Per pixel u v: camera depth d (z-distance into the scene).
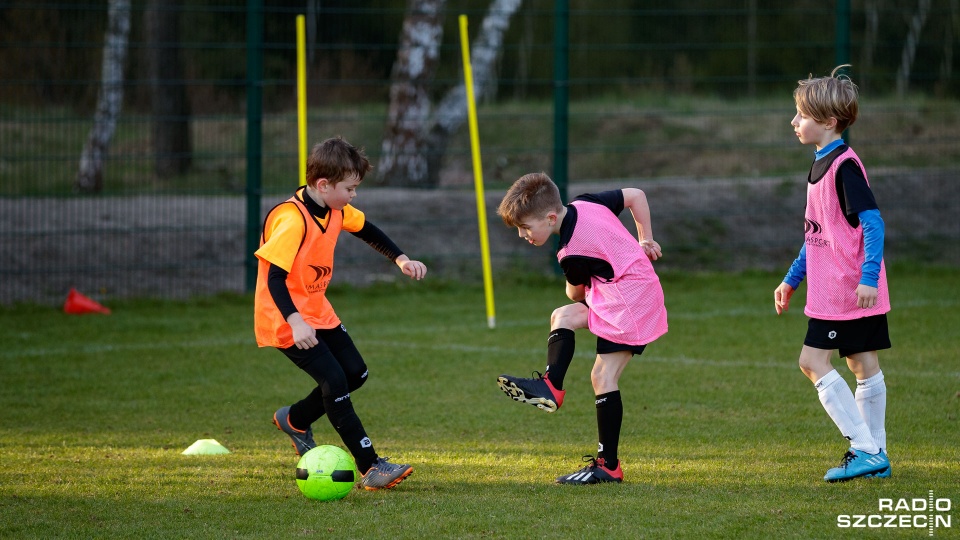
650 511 14.68
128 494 16.05
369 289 42.44
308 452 15.85
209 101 41.88
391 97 54.88
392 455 18.98
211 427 21.78
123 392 25.25
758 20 47.16
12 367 28.19
